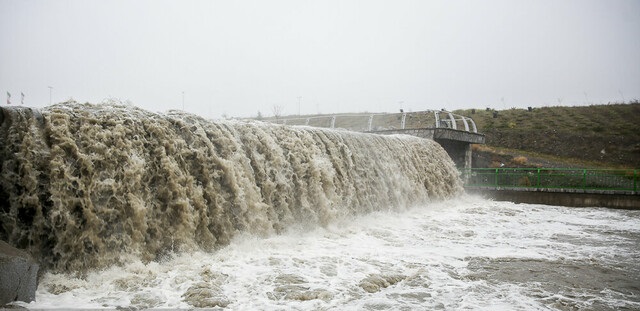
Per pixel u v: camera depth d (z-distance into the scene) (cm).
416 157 2273
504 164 3581
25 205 816
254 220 1202
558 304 782
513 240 1388
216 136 1216
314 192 1454
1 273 598
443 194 2391
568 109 5572
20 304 634
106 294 746
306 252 1105
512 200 2502
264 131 1413
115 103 1123
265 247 1121
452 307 754
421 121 3825
